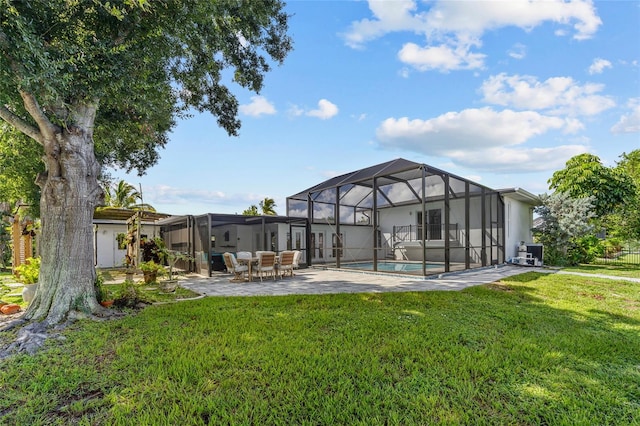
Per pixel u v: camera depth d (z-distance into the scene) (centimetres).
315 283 927
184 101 919
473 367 325
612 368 331
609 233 1830
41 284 507
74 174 528
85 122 548
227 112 1002
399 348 375
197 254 1282
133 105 546
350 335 422
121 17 400
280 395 271
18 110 547
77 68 409
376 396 271
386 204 1750
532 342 399
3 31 347
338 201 1305
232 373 312
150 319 507
